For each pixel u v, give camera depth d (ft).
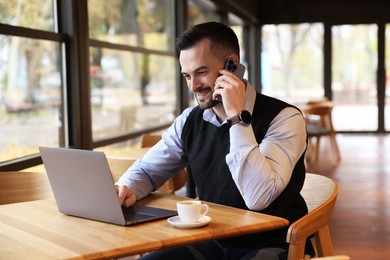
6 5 10.96
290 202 5.98
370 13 36.35
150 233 4.78
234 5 29.73
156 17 20.57
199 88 5.96
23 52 11.57
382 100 36.76
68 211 5.58
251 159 5.55
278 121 5.98
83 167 5.17
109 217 5.15
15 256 4.30
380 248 12.03
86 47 13.41
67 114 13.07
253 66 37.91
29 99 11.84
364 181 19.95
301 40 37.65
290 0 37.24
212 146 6.22
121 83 17.39
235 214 5.35
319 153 27.89
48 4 12.55
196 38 5.84
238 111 5.68
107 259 4.32
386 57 36.60
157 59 20.53
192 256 6.03
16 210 5.88
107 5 16.40
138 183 6.44
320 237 5.71
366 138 34.45
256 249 5.79
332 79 37.40
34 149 12.04
